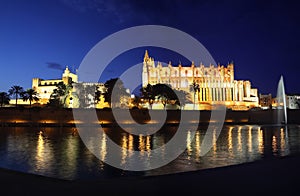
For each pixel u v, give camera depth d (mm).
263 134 39406
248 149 21719
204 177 8398
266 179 8141
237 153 19453
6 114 66500
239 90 163375
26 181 7945
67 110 67312
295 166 9977
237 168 9672
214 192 6879
